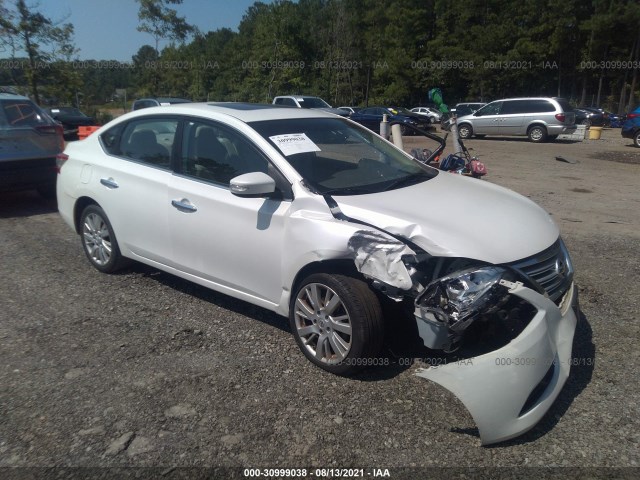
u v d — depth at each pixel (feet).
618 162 47.98
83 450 9.07
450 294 9.87
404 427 9.75
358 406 10.34
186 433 9.53
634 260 18.81
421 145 64.13
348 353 10.96
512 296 10.01
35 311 14.38
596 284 16.48
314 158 12.81
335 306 11.16
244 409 10.21
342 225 10.89
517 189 33.24
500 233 10.71
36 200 28.58
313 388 10.91
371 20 167.32
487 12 155.33
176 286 16.19
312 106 79.66
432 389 10.87
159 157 14.79
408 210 11.21
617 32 136.05
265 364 11.80
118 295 15.47
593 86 168.76
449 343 10.07
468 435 9.56
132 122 15.96
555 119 68.59
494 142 70.44
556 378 9.81
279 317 14.16
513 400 9.11
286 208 11.80
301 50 124.98
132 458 8.91
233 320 13.93
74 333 13.14
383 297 11.27
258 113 14.03
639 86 147.95
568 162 47.44
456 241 10.14
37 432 9.49
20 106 25.46
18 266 17.92
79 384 10.96
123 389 10.80
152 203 14.51
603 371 11.54
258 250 12.27
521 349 9.33
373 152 14.51
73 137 70.54
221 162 13.32
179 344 12.63
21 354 12.12
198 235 13.42
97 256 17.08
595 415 10.09
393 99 163.63
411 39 162.09
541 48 143.64
